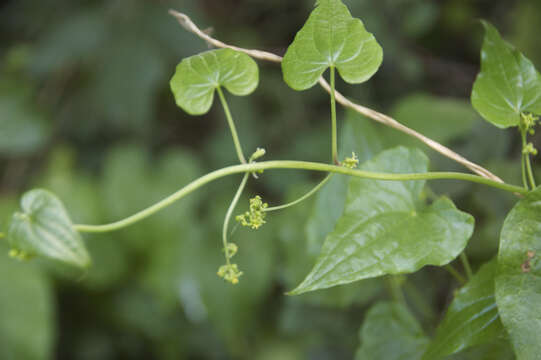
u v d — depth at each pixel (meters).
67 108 1.38
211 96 0.54
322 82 0.55
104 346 1.22
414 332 0.60
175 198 0.52
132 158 1.29
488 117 0.53
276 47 1.46
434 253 0.51
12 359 0.99
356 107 0.55
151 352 1.23
